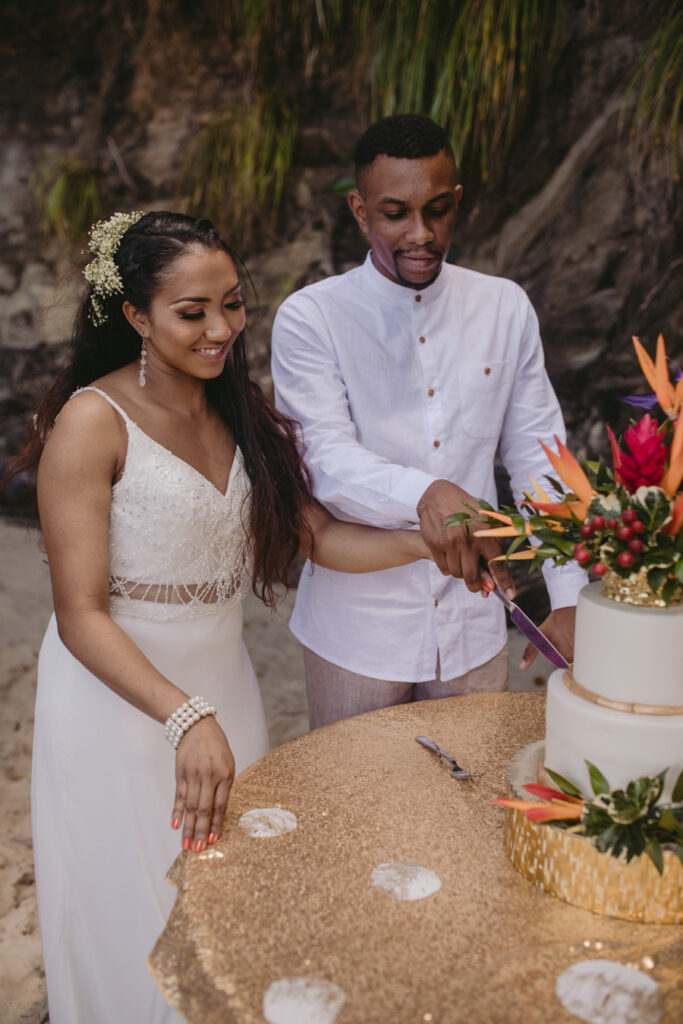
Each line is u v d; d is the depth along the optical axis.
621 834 1.13
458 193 1.98
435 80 4.12
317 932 1.16
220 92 4.88
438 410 2.08
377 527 1.96
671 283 4.04
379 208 1.91
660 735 1.14
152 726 1.72
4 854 2.73
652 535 1.14
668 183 3.95
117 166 5.17
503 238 4.30
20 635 4.23
